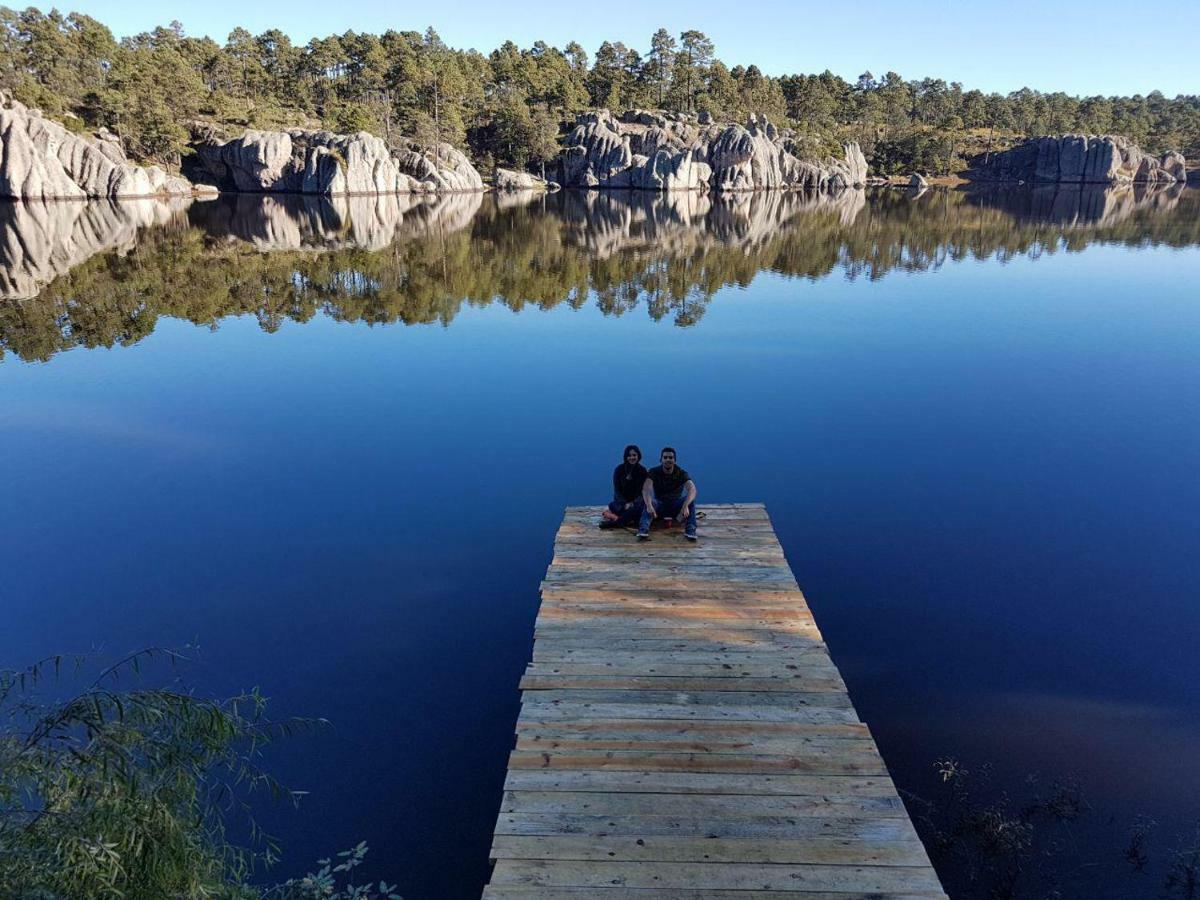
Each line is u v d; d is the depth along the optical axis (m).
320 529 11.08
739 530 10.05
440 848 5.81
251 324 25.31
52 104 86.44
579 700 6.64
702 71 158.50
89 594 9.23
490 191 115.38
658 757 5.94
